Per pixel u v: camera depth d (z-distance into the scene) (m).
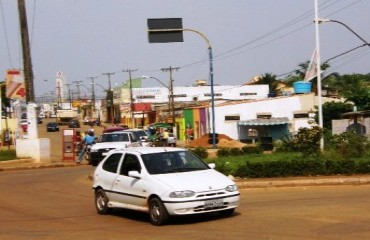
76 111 130.88
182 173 11.26
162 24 28.34
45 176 24.55
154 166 11.49
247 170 18.34
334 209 11.63
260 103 62.25
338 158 20.53
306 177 17.77
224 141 47.75
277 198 14.12
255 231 9.57
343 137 22.41
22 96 35.22
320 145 22.05
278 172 18.22
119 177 12.16
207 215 11.56
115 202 12.38
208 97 98.25
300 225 9.93
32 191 18.61
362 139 22.62
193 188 10.50
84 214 13.01
